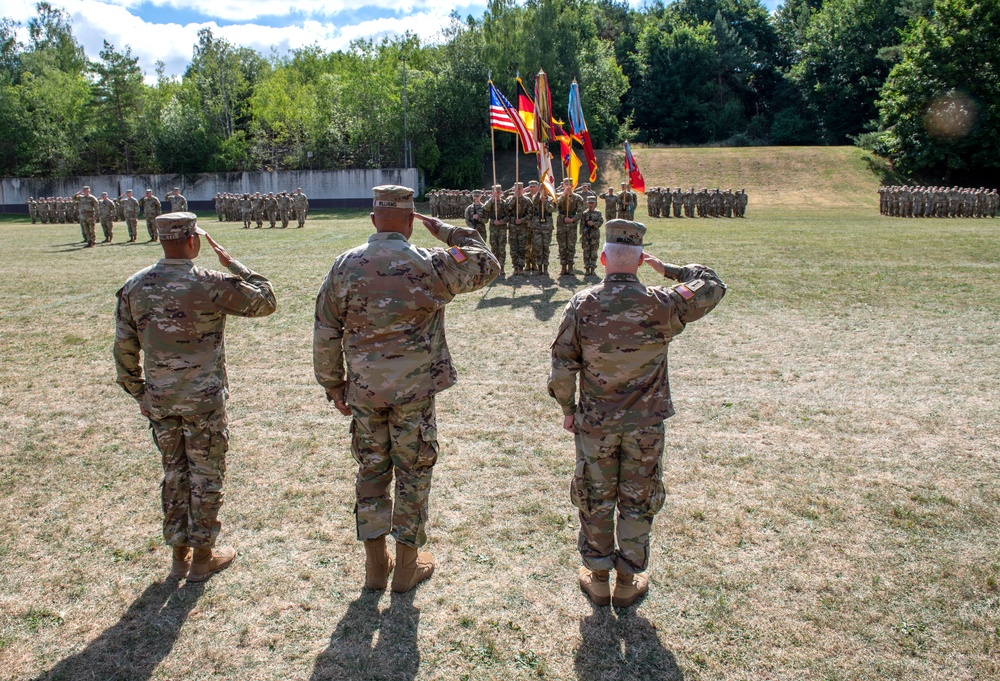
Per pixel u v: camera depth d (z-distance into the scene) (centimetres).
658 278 1366
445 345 381
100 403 688
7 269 1570
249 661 328
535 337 915
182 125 5494
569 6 6269
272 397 698
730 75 7575
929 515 450
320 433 604
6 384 747
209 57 6012
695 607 365
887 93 4878
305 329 979
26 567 406
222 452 393
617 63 7169
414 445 366
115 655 332
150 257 1803
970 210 3120
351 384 362
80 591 383
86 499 489
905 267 1430
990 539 421
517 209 1379
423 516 376
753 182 4797
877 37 6125
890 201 3328
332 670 322
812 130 6731
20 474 529
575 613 362
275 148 6112
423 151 5400
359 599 375
